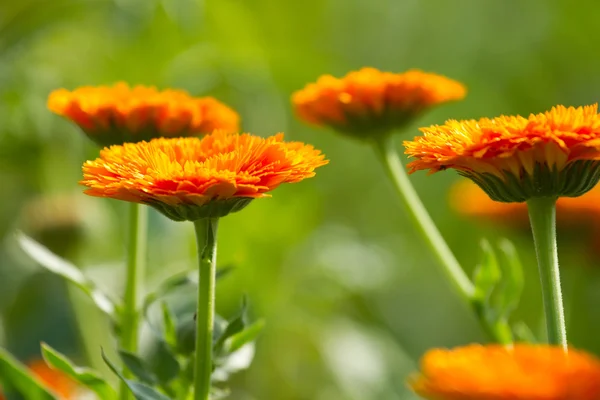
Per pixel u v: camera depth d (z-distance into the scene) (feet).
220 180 1.91
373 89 2.37
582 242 2.59
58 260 2.26
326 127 2.43
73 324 3.22
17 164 3.40
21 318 3.25
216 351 2.07
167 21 3.56
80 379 2.11
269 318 3.10
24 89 3.32
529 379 1.74
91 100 2.20
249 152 1.95
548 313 2.01
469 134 1.96
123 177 1.94
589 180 1.99
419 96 2.38
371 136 2.41
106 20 3.54
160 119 2.21
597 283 2.77
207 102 2.25
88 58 3.52
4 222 3.50
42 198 3.11
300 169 1.94
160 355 2.12
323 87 2.39
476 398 1.75
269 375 3.08
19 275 3.29
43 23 3.43
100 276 2.98
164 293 2.20
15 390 2.16
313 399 3.07
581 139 1.93
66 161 3.37
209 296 2.01
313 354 3.12
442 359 1.79
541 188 1.98
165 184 1.93
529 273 3.36
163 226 3.00
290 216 3.35
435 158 1.96
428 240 2.38
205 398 2.01
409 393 3.09
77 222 2.82
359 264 3.41
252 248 3.19
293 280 3.28
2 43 3.37
